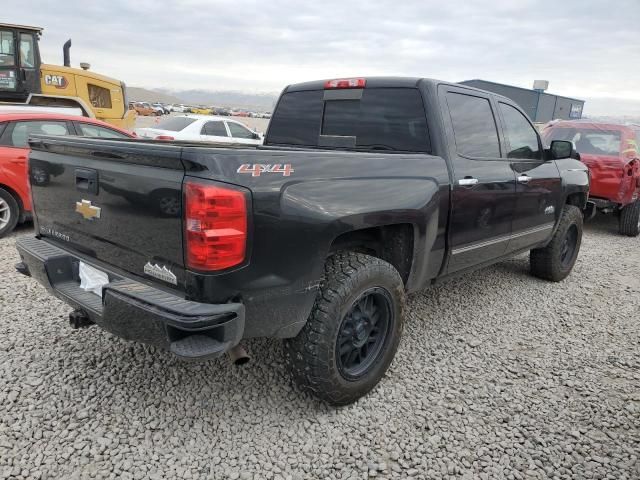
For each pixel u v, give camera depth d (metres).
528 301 4.89
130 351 3.46
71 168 2.79
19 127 6.31
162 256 2.35
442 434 2.76
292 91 4.36
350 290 2.71
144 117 47.97
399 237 3.26
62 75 11.91
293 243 2.44
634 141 8.33
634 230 8.37
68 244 2.99
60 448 2.49
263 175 2.33
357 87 3.90
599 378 3.44
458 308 4.61
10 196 6.26
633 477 2.50
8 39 10.88
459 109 3.74
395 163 3.06
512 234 4.36
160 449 2.53
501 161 4.11
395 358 3.58
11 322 3.80
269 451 2.56
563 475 2.50
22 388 2.96
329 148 4.06
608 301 5.01
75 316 2.84
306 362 2.69
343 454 2.57
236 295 2.29
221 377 3.20
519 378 3.39
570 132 8.97
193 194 2.16
